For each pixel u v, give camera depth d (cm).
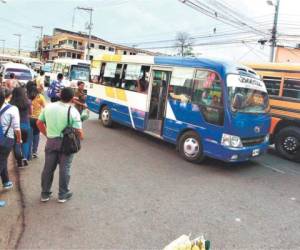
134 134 1064
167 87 868
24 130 630
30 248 375
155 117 966
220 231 449
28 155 673
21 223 429
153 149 888
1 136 487
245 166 806
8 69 1873
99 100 1173
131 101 1003
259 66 1003
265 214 520
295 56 2709
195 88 780
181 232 436
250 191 623
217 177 691
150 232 429
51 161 487
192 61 805
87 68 2269
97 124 1201
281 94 936
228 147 698
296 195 621
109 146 884
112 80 1110
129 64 1034
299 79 895
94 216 462
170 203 529
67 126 477
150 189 585
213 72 741
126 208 496
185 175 685
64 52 7381
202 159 764
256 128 746
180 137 818
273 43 2078
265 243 427
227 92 709
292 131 892
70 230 419
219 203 548
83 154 786
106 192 555
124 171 679
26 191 534
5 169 522
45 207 479
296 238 446
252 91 766
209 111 736
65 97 479
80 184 584
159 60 907
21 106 615
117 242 399
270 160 895
